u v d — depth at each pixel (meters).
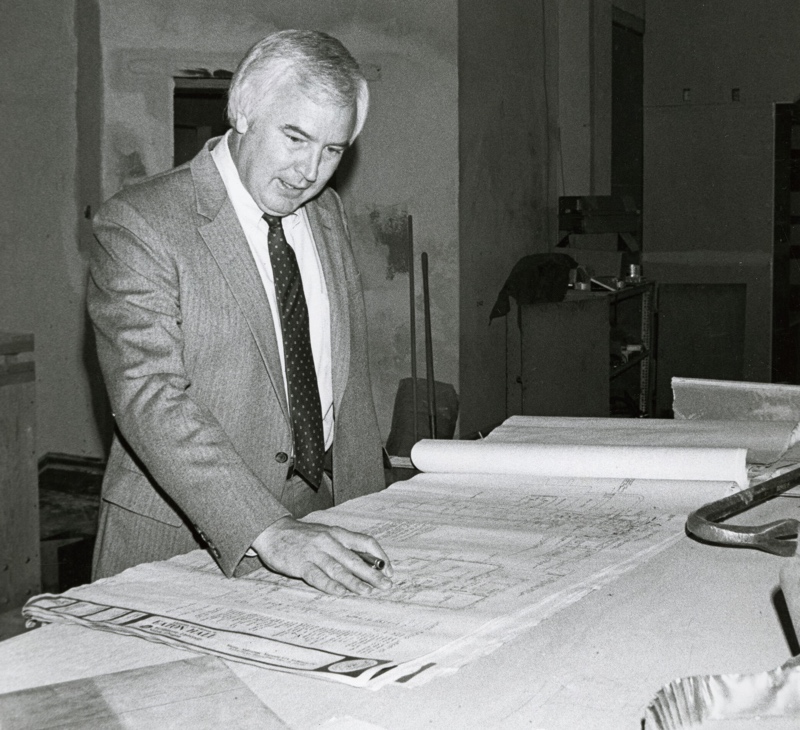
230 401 1.60
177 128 6.05
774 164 8.30
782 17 8.18
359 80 1.53
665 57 8.48
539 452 1.66
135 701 0.82
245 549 1.23
